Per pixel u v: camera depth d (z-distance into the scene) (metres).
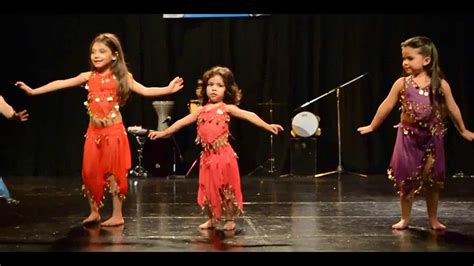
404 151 3.81
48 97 8.58
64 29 8.48
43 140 8.62
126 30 8.48
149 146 8.36
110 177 4.07
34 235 3.71
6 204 4.77
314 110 8.52
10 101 8.57
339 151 8.16
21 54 8.55
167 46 8.52
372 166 8.50
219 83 3.92
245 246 3.36
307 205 5.06
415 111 3.76
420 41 3.77
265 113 8.52
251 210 4.78
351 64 8.46
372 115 8.49
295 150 8.09
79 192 6.16
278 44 8.48
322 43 8.47
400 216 4.43
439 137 3.80
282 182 7.17
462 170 8.38
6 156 8.63
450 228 3.91
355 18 8.42
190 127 8.52
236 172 3.91
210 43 8.53
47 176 8.48
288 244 3.41
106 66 4.09
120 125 4.11
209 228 3.94
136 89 4.13
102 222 4.22
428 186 3.83
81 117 8.55
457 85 8.41
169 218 4.39
